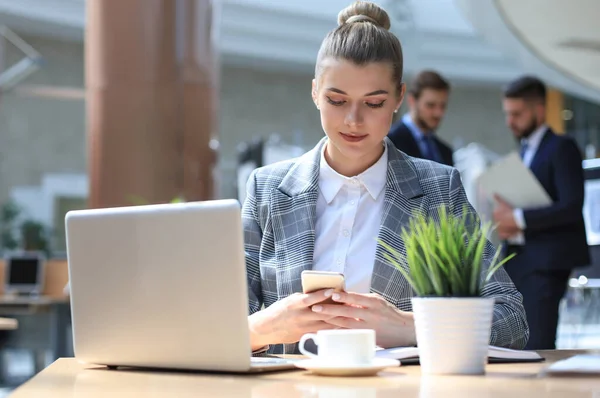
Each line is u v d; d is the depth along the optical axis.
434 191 1.98
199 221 1.51
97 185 6.38
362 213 1.99
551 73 13.42
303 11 16.52
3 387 7.56
